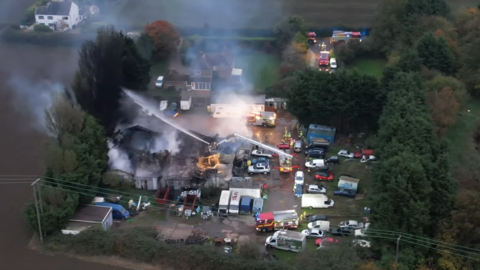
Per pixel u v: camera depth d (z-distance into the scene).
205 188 93.88
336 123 115.00
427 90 116.62
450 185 79.44
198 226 86.56
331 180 99.06
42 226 80.00
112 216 87.88
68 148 88.81
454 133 114.56
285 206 91.88
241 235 84.44
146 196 93.94
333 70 148.75
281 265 73.62
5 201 91.50
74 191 84.75
